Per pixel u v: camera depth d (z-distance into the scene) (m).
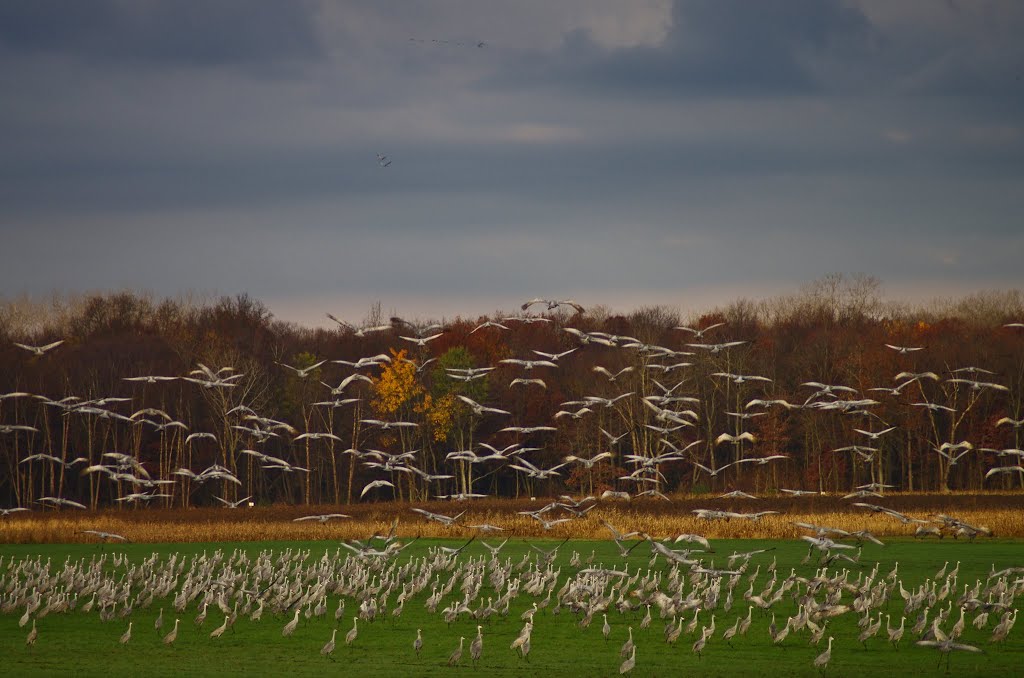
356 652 65.31
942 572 79.38
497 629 71.56
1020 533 115.81
